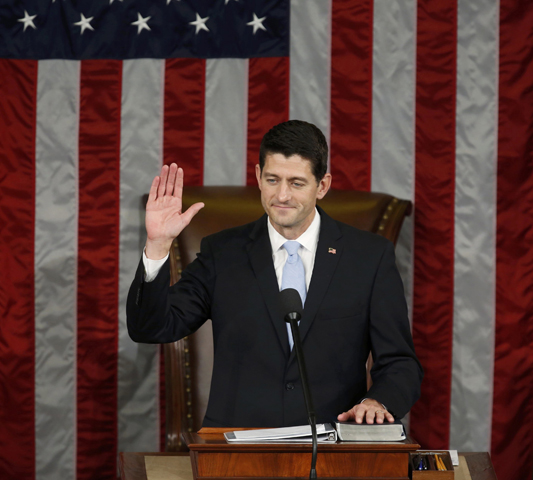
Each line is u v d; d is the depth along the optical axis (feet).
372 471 20.58
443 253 42.37
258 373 26.37
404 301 27.66
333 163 42.83
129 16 43.34
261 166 25.98
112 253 43.06
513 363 42.04
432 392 42.45
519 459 41.98
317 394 26.03
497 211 42.11
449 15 42.39
